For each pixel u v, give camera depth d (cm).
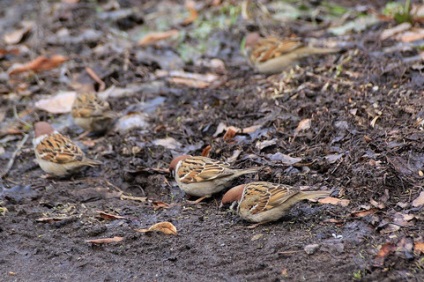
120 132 1340
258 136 1188
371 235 878
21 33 1911
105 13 1997
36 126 1241
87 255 935
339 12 1795
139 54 1684
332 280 805
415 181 976
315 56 1448
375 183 977
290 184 1048
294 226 938
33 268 913
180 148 1232
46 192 1148
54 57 1648
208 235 948
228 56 1684
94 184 1171
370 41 1491
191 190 1060
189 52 1703
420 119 1095
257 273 841
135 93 1508
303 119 1200
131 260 911
